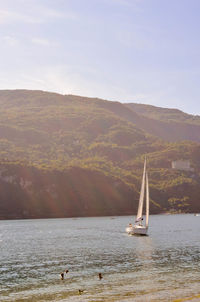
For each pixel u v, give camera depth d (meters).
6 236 133.88
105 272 65.62
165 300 48.00
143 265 71.56
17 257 83.69
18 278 62.19
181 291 52.25
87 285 56.59
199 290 52.69
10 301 49.06
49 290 54.19
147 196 134.88
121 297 49.72
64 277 62.47
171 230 156.12
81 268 69.62
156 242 110.50
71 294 51.84
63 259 80.12
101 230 158.62
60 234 140.38
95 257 82.19
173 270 66.50
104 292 52.41
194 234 136.88
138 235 132.62
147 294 50.94
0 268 70.75
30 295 51.78
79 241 115.06
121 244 105.88
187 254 85.06
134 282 57.81
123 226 183.88
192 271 65.44
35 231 155.62
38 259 80.56
